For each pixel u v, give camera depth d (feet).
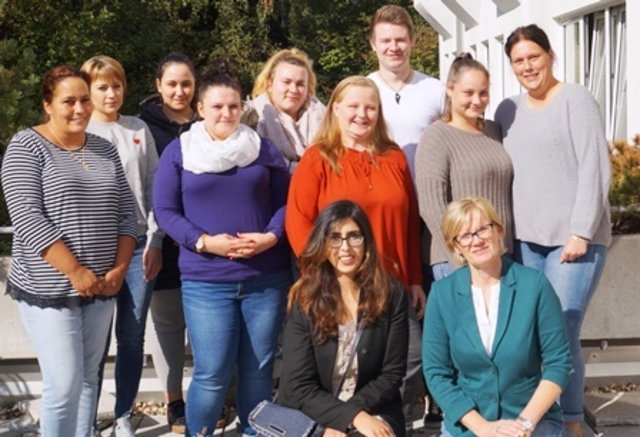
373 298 12.83
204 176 14.30
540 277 12.68
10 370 17.79
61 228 13.16
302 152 16.28
